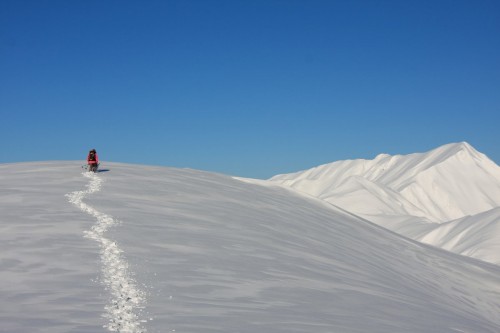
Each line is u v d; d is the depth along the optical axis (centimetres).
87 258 1458
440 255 4016
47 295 1145
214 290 1318
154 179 3291
